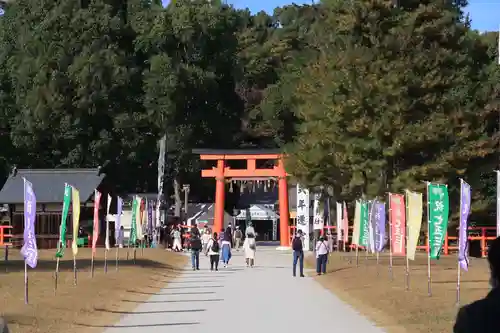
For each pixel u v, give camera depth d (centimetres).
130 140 6638
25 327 1612
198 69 6788
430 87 3688
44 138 6456
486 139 3762
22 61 6397
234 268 3984
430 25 3725
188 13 6769
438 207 2161
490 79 3956
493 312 592
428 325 1675
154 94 6588
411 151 3806
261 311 2062
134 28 6775
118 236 3412
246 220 7581
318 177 4238
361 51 3728
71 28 6419
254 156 6116
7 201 5347
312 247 5866
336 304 2247
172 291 2659
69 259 3866
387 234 3847
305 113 4159
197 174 7369
